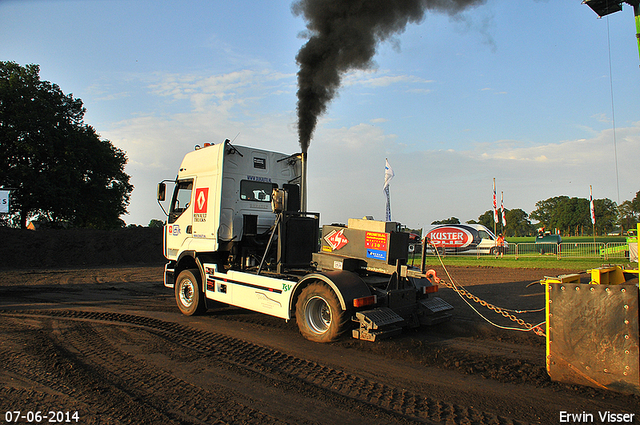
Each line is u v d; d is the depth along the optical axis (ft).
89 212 124.67
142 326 23.84
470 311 28.30
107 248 82.89
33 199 109.81
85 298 35.99
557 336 14.14
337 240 23.02
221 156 25.55
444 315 22.81
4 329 22.93
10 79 107.45
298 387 14.17
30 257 73.92
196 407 12.51
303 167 28.96
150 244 87.15
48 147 109.70
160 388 14.06
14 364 16.53
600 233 300.61
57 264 74.18
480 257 83.87
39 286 45.11
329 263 22.85
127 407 12.49
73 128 120.16
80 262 76.59
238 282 24.48
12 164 112.06
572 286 13.85
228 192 25.93
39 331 22.41
